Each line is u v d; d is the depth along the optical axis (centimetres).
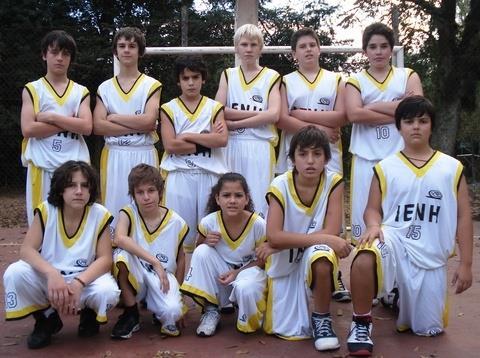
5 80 1180
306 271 307
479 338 320
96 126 402
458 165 317
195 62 398
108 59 1216
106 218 326
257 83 418
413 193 316
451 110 1306
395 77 399
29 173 395
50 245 320
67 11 1313
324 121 405
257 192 411
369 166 393
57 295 295
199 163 395
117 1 1345
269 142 415
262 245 323
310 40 417
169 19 1405
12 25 1207
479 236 700
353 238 401
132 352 303
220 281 333
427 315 317
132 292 327
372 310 375
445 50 1305
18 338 329
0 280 463
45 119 386
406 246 314
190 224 400
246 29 418
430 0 1359
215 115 401
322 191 322
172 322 323
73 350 308
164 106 404
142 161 402
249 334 329
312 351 302
